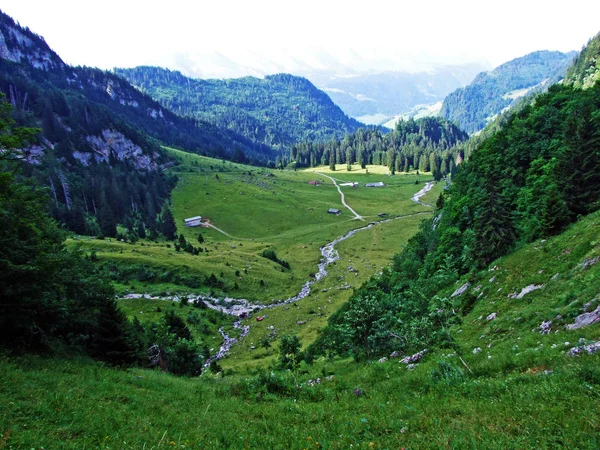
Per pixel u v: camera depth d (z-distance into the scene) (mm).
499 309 27609
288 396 19750
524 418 9742
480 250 44219
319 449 10516
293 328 77250
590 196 40219
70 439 11117
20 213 24953
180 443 11102
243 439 11664
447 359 20703
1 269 21781
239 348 70688
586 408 9391
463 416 11078
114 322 34125
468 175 81375
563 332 17547
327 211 197625
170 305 83875
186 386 22594
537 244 35281
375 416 13039
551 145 59844
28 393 14492
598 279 20219
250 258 124562
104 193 162500
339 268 118000
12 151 24641
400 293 54281
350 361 34188
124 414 13875
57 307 25750
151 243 138875
